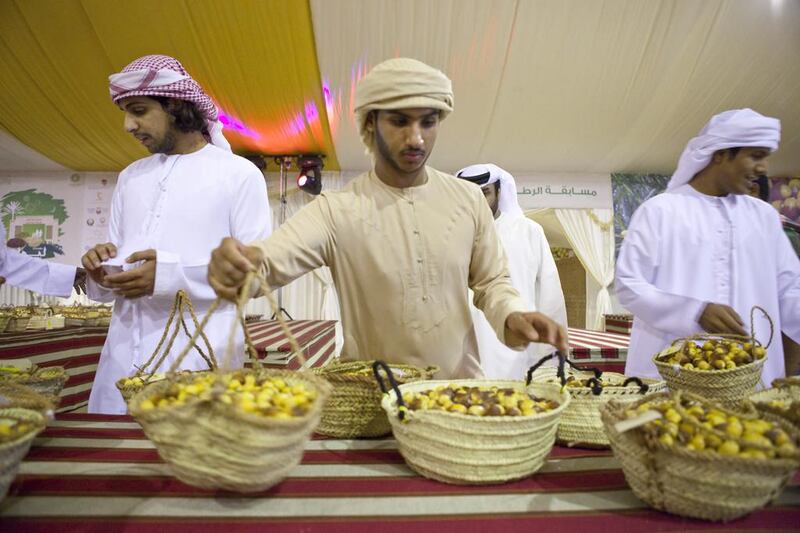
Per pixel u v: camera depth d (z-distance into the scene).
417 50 5.88
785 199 9.12
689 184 1.93
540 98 6.73
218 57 5.85
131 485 0.86
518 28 5.71
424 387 1.11
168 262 1.53
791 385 1.07
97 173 8.95
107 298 1.94
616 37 5.85
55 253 8.88
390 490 0.85
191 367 1.69
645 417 0.74
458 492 0.84
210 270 0.88
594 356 2.88
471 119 7.18
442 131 7.49
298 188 8.85
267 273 1.19
